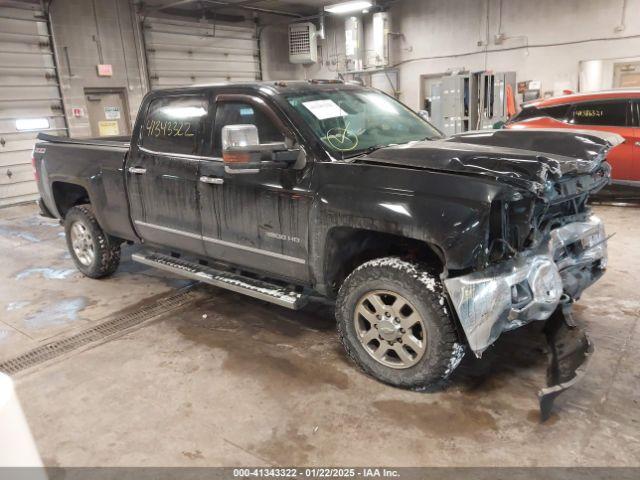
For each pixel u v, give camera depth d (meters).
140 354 3.24
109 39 10.64
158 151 3.70
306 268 2.97
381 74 12.85
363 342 2.80
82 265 4.72
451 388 2.72
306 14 13.80
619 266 4.43
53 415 2.63
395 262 2.61
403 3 11.96
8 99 9.23
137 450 2.34
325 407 2.60
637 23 9.11
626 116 6.41
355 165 2.69
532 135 2.99
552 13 9.98
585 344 2.61
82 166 4.30
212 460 2.25
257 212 3.10
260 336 3.44
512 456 2.19
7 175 9.34
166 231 3.77
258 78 14.01
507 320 2.43
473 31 11.09
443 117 10.14
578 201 3.09
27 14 9.30
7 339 3.55
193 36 12.25
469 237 2.29
